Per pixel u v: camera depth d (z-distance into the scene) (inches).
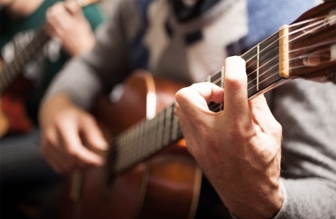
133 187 31.8
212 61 30.8
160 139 27.3
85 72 45.6
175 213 30.9
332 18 15.5
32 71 58.7
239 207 22.0
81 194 38.7
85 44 54.4
